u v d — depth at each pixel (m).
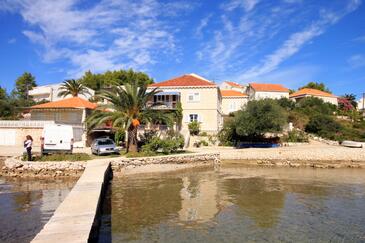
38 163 26.75
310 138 57.09
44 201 17.45
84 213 11.20
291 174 32.69
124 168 29.89
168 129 48.38
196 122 53.72
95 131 46.44
